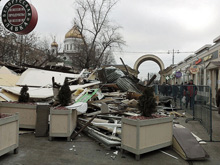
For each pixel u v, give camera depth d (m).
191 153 4.40
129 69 49.94
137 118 4.49
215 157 4.64
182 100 11.84
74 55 39.84
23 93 6.52
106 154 4.61
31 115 6.19
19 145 5.05
